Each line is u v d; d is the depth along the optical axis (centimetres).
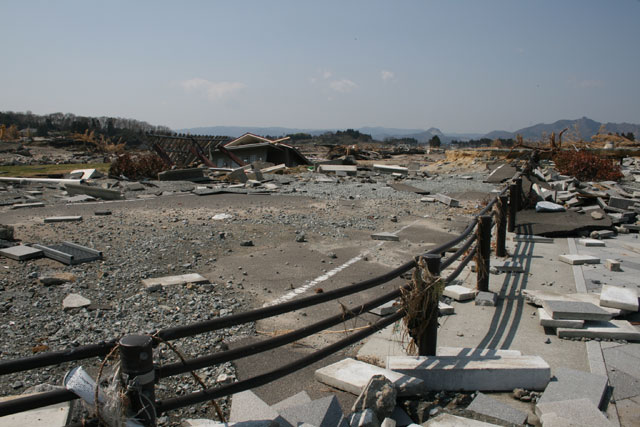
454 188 2108
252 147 3388
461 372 432
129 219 1248
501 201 890
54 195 1739
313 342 550
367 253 959
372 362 493
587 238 1091
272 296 700
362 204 1611
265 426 318
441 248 519
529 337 551
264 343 344
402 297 454
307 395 412
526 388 436
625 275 798
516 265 828
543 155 2500
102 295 666
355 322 609
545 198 1423
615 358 495
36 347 502
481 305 656
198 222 1220
